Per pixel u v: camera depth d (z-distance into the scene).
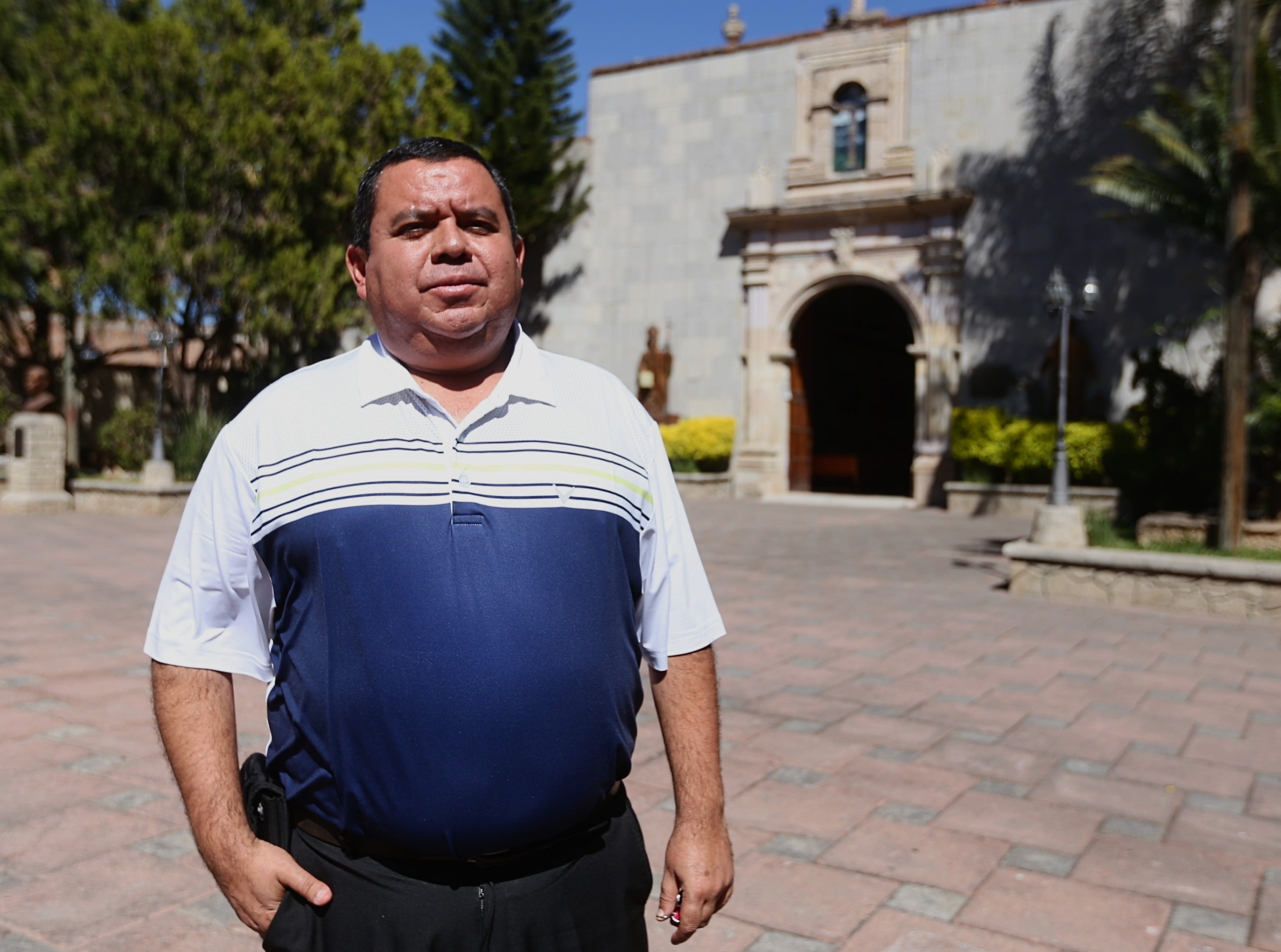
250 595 1.62
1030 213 18.28
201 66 16.28
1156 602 8.88
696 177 21.39
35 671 5.95
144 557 11.03
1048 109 18.19
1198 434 13.55
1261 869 3.53
